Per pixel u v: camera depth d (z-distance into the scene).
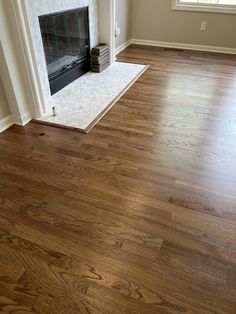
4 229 1.33
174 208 1.45
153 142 2.00
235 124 2.23
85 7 2.89
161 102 2.59
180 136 2.08
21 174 1.69
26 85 2.12
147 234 1.31
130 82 3.02
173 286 1.09
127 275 1.13
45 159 1.82
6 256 1.21
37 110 2.26
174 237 1.29
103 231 1.32
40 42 2.29
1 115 2.11
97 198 1.51
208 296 1.06
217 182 1.63
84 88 2.87
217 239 1.29
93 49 3.18
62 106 2.49
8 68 1.93
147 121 2.28
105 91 2.80
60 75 2.77
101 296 1.06
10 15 1.79
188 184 1.61
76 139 2.03
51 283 1.10
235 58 3.79
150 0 3.99
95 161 1.80
